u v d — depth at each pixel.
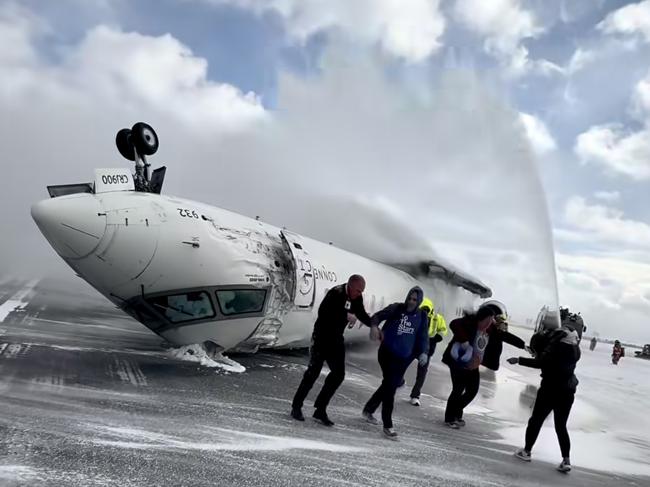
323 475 4.18
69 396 5.35
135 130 8.52
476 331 6.76
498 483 4.71
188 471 3.83
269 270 8.99
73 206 7.22
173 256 7.80
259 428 5.20
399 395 8.62
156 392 6.03
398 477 4.42
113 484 3.42
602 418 9.37
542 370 5.73
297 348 11.27
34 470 3.45
